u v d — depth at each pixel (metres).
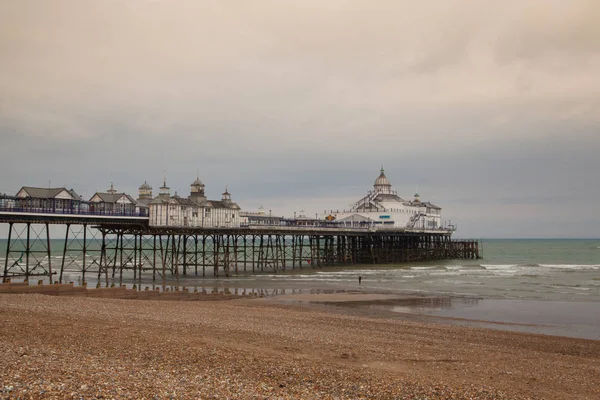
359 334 34.44
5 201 66.56
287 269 104.94
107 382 17.16
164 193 105.88
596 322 45.62
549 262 139.62
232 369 21.16
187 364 21.36
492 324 44.09
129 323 31.36
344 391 19.47
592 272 100.44
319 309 51.09
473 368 26.14
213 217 101.06
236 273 91.56
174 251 88.00
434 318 46.91
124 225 81.62
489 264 126.81
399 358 27.12
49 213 67.50
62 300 42.56
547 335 38.91
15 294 44.81
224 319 37.12
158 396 16.30
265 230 93.94
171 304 46.19
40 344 23.02
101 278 82.56
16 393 15.12
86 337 25.20
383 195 164.25
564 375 25.91
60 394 15.45
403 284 76.06
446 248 154.38
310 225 127.25
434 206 179.38
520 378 24.69
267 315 41.44
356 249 129.75
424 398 19.39
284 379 20.38
